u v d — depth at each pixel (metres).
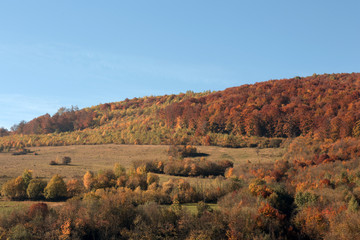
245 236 44.25
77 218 46.34
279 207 55.09
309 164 94.25
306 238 46.62
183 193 63.00
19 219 45.62
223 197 62.09
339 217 46.31
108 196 55.81
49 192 63.94
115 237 46.72
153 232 46.69
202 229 45.97
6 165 113.19
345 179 64.19
